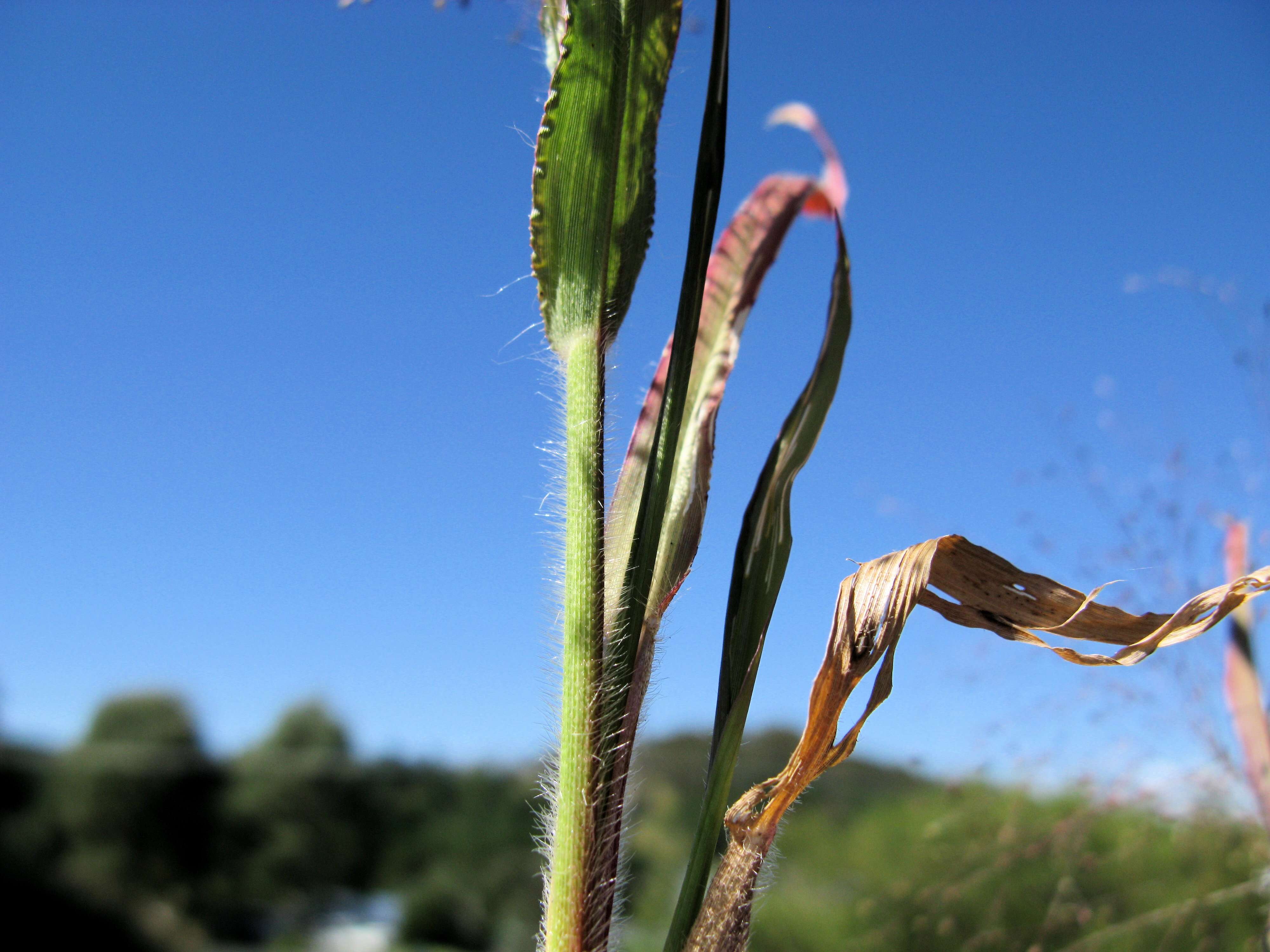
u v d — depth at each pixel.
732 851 0.11
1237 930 0.27
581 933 0.10
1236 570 0.21
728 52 0.12
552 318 0.12
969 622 0.12
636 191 0.12
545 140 0.11
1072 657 0.12
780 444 0.13
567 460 0.11
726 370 0.13
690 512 0.12
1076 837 0.30
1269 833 0.20
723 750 0.12
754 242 0.15
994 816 0.34
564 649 0.11
